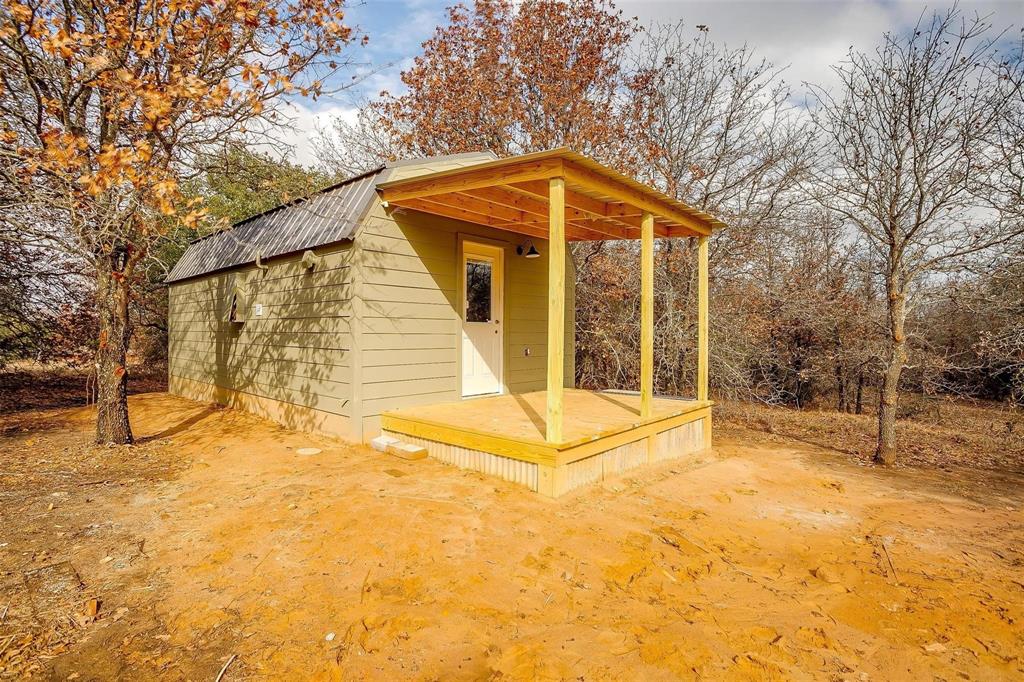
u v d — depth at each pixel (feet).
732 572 11.38
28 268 29.30
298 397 23.32
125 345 21.18
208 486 15.72
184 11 16.15
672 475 19.34
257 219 28.76
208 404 30.78
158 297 45.32
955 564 12.01
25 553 11.07
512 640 8.46
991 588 10.83
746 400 38.32
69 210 15.39
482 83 44.73
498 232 25.80
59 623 8.61
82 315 33.35
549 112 43.34
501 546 11.81
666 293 34.99
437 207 21.12
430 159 22.77
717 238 35.83
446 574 10.41
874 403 45.06
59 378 38.73
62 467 17.70
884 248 28.73
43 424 24.98
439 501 14.30
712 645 8.48
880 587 10.80
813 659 8.21
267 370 25.55
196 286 33.22
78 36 14.10
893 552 12.68
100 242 16.48
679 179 36.96
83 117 18.56
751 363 37.93
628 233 27.27
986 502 17.24
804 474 20.76
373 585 9.91
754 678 7.66
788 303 36.88
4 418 26.25
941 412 35.47
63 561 10.73
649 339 19.45
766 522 14.78
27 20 13.94
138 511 13.58
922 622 9.43
